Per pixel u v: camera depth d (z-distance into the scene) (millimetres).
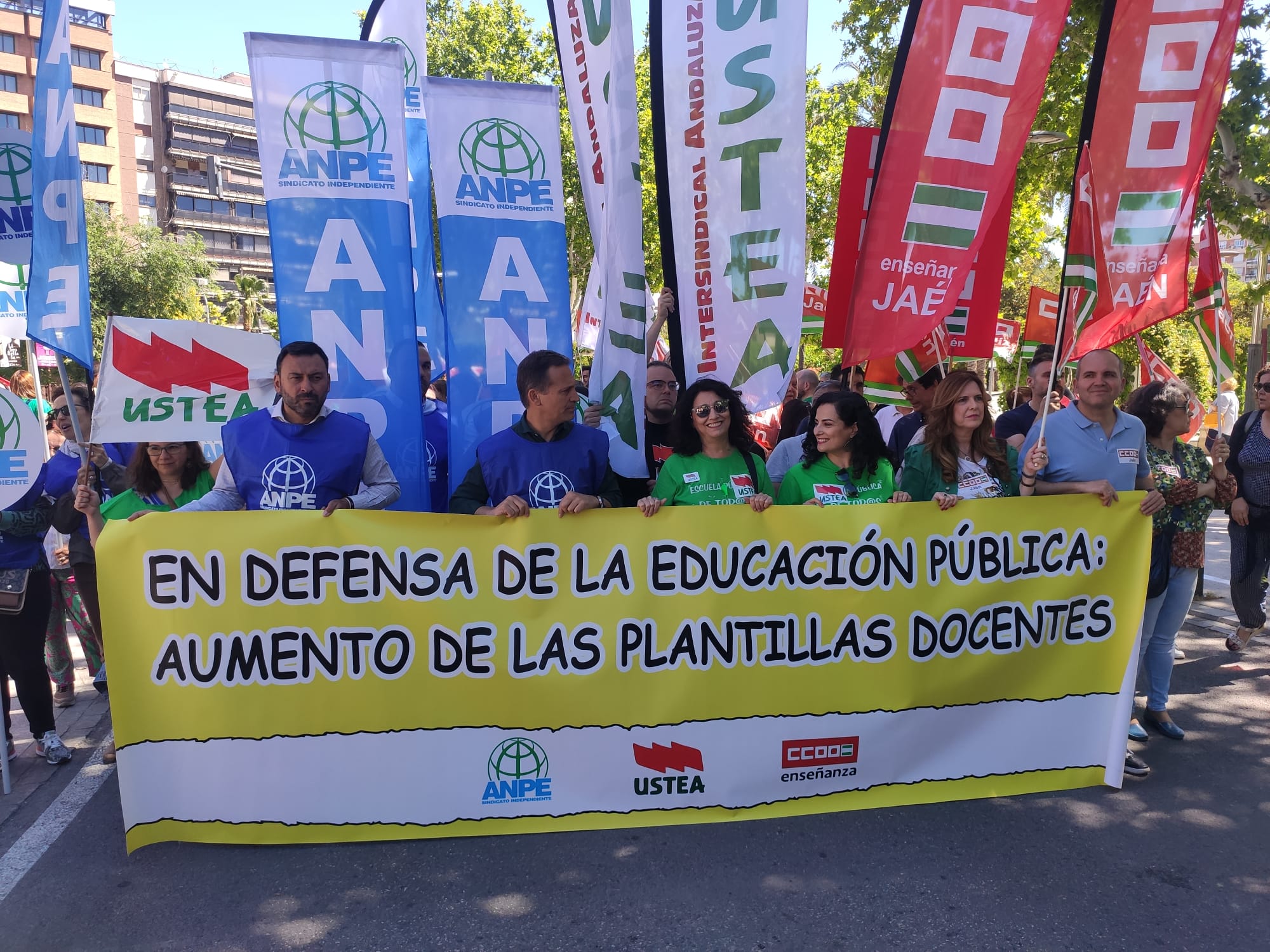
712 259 4430
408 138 5453
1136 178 4406
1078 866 3229
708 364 4492
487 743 3400
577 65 4684
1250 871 3203
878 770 3643
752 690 3535
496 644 3395
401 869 3219
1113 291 4441
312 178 3996
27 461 3869
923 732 3664
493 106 4203
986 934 2824
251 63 3924
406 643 3355
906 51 4246
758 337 4391
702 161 4379
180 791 3293
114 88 63281
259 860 3293
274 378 3832
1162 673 4480
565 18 4734
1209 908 2977
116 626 3232
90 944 2820
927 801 3668
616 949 2754
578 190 21719
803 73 4211
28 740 4625
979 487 3791
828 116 20938
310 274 4016
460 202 4188
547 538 3404
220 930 2875
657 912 2945
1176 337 17203
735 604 3508
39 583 4141
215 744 3291
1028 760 3750
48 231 3889
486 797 3406
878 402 5812
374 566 3328
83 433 4727
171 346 3834
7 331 5492
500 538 3381
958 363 5836
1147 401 4488
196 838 3312
